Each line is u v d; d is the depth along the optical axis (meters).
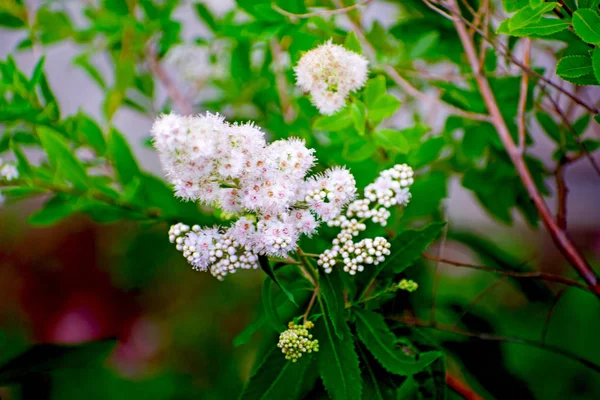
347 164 0.51
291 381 0.45
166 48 0.57
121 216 0.51
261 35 0.49
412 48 0.52
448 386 0.50
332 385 0.44
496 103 0.51
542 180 0.54
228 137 0.42
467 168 0.55
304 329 0.44
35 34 0.57
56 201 0.51
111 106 0.55
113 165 0.53
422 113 0.57
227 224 0.49
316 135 0.55
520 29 0.43
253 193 0.42
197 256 0.43
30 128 0.53
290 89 0.56
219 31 0.57
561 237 0.50
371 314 0.45
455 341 0.50
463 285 0.58
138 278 0.54
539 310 0.57
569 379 0.55
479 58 0.53
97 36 0.57
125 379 0.54
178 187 0.42
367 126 0.49
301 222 0.43
